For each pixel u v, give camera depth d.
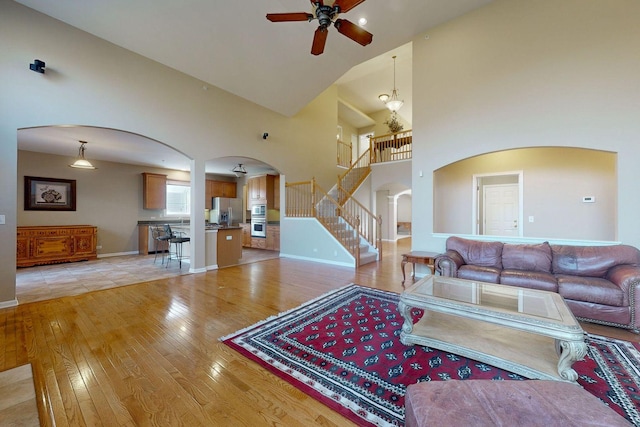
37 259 5.57
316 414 1.53
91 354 2.14
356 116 10.20
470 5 4.11
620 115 3.26
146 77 4.25
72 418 1.48
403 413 1.52
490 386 1.16
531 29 3.77
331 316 2.93
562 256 3.35
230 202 8.80
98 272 4.98
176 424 1.45
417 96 4.84
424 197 4.77
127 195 7.17
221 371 1.93
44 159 5.91
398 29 4.58
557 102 3.61
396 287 4.06
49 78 3.34
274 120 6.48
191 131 4.84
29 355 2.11
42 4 3.20
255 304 3.30
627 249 3.06
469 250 3.96
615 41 3.28
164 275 4.76
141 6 3.44
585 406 1.03
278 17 2.42
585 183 4.55
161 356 2.12
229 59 4.63
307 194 6.84
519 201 5.14
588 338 2.45
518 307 2.11
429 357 2.11
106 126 3.81
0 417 1.47
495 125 4.05
